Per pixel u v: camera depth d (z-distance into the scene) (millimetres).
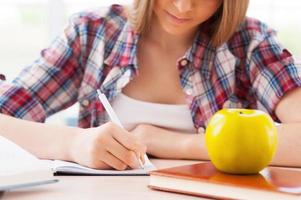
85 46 1542
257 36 1560
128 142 1047
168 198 810
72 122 2594
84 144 1068
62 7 3078
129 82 1505
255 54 1536
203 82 1518
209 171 901
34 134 1184
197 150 1258
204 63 1531
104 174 1002
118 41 1533
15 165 847
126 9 1553
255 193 763
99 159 1028
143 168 1054
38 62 1547
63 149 1122
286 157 1188
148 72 1521
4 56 3127
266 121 905
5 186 789
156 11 1442
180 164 1189
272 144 900
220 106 1512
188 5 1325
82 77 1563
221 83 1529
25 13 3105
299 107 1409
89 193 839
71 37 1549
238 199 777
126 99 1482
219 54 1540
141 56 1532
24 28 3111
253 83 1530
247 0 1491
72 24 1570
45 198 798
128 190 866
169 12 1356
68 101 1577
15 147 936
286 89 1432
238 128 878
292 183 801
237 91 1556
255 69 1528
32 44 3127
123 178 975
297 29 3371
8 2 3092
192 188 825
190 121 1479
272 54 1522
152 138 1317
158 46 1534
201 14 1364
